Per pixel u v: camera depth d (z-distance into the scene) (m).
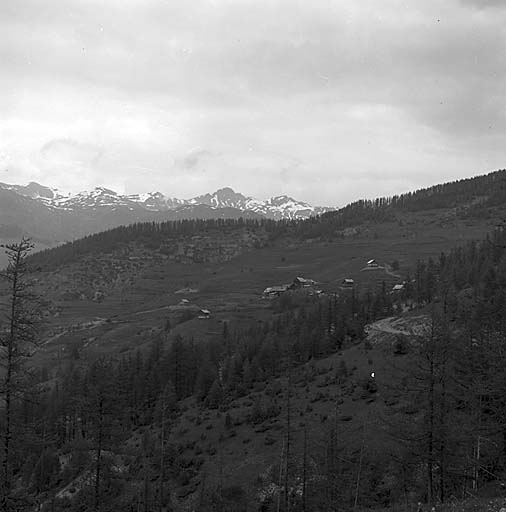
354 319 126.12
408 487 49.38
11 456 30.25
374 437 63.12
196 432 90.50
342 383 89.19
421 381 35.62
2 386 29.62
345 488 53.41
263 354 110.94
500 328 46.56
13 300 30.20
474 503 24.61
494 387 36.59
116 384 52.84
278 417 84.56
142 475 76.38
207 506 63.62
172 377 116.81
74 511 63.31
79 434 92.38
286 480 55.06
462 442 35.31
